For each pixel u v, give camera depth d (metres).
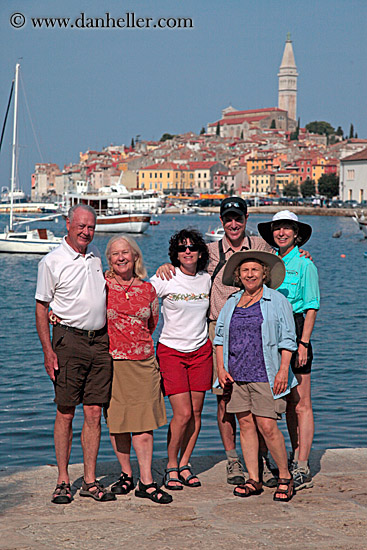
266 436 5.36
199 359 5.70
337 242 69.25
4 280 36.84
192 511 5.11
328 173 179.12
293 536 4.61
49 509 5.13
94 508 5.16
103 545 4.47
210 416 10.54
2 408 11.30
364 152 147.25
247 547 4.44
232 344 5.46
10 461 8.49
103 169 196.88
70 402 5.26
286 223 5.82
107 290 5.39
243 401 5.46
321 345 17.14
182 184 189.25
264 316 5.39
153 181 187.75
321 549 4.41
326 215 132.62
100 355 5.32
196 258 5.69
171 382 5.61
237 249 5.92
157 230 86.12
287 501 5.31
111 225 73.25
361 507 5.17
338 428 10.01
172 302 5.65
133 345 5.39
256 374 5.36
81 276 5.21
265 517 4.97
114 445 5.57
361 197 144.62
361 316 22.42
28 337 18.98
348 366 14.60
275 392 5.34
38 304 5.27
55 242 51.31
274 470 5.84
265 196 170.38
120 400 5.41
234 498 5.40
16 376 13.91
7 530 4.71
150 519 4.94
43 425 10.22
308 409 5.75
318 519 4.93
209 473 6.05
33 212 136.88
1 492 5.49
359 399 11.74
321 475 5.91
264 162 193.62
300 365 5.68
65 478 5.36
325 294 29.83
